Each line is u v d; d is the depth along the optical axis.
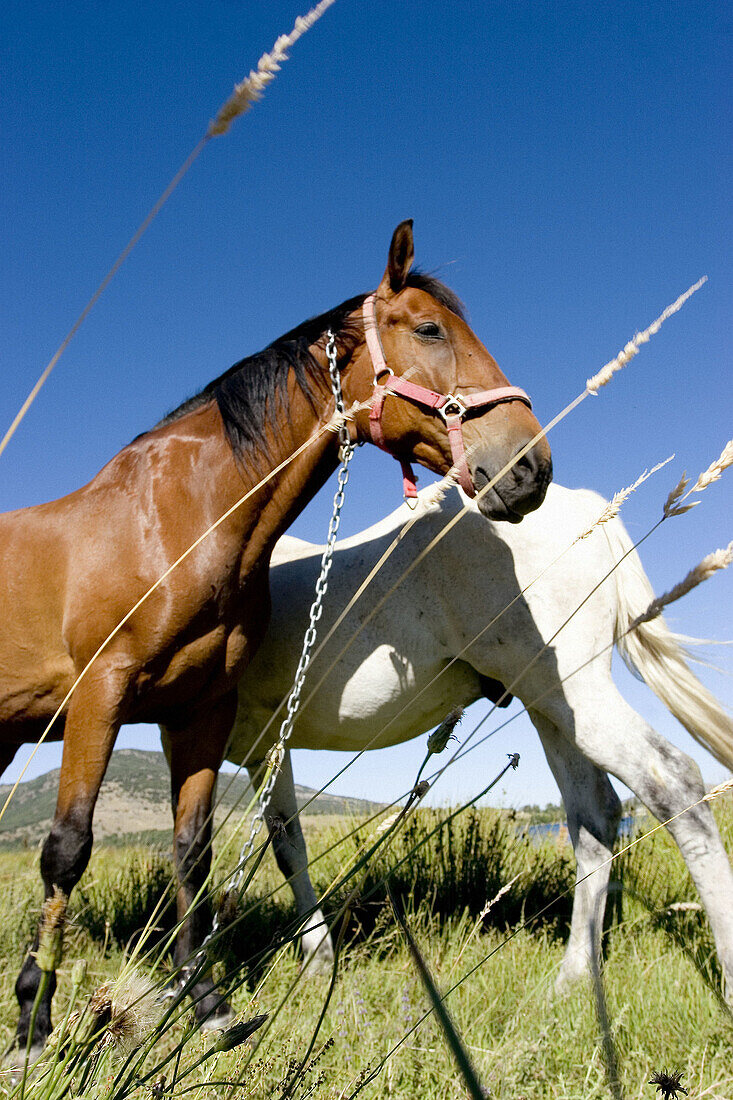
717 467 0.96
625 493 1.20
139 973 0.95
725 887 2.48
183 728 2.66
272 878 4.21
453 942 2.85
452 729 1.03
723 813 4.48
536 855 4.13
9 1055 1.86
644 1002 2.23
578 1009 2.16
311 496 2.73
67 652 2.48
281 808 3.35
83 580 2.43
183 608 2.39
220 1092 1.20
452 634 3.02
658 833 4.05
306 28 0.64
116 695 2.31
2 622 2.54
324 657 3.11
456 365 2.57
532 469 2.38
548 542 2.97
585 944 2.74
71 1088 0.90
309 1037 1.81
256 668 3.23
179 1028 1.52
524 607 2.92
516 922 3.46
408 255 2.68
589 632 2.89
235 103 0.66
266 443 2.58
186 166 0.72
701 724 2.86
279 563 3.40
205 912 2.42
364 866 1.00
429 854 3.95
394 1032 1.90
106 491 2.59
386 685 3.04
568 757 3.19
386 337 2.66
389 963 2.88
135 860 4.13
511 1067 1.69
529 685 2.92
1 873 3.71
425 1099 1.68
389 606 3.05
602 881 2.97
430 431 2.56
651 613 1.00
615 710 2.81
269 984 2.55
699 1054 1.92
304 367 2.64
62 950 0.71
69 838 2.17
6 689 2.54
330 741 3.30
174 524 2.46
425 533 3.06
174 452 2.59
